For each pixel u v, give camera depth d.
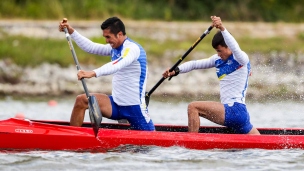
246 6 101.81
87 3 88.94
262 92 63.62
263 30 84.00
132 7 94.44
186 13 100.12
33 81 64.56
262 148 28.44
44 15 86.12
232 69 28.38
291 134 31.33
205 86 65.69
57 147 27.50
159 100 59.78
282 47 75.25
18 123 27.47
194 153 27.69
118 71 27.81
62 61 67.12
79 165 25.52
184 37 77.69
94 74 26.27
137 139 27.69
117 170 24.98
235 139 28.27
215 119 28.47
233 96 28.45
